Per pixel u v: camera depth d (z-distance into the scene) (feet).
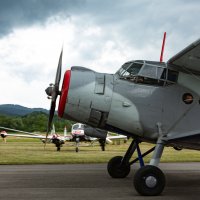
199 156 66.69
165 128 29.71
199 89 30.22
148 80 30.04
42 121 357.41
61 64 32.22
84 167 45.55
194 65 29.25
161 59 35.68
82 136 99.45
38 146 111.55
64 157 61.36
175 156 66.44
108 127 30.27
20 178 34.94
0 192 27.43
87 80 29.63
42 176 36.52
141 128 29.78
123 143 157.58
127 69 30.58
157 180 27.22
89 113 29.40
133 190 29.14
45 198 25.30
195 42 25.84
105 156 65.10
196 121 29.91
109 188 29.94
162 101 29.84
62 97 29.37
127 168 36.17
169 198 26.11
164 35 36.11
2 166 46.68
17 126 350.23
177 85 30.19
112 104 29.45
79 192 27.81
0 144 124.67
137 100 29.71
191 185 32.04
